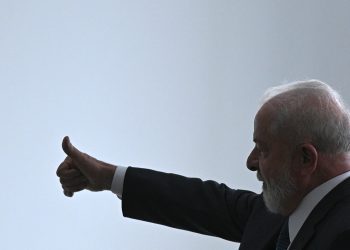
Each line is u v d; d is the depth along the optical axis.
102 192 5.36
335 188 2.94
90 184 3.87
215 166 5.76
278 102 2.99
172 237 5.60
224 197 3.83
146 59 5.53
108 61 5.41
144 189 3.82
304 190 2.98
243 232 3.72
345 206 2.88
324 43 5.91
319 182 2.96
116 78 5.44
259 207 3.54
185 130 5.66
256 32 5.84
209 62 5.73
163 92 5.59
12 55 5.14
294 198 3.01
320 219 2.91
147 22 5.53
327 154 2.94
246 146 5.84
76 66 5.32
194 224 3.83
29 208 5.17
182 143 5.66
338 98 3.01
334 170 2.95
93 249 5.33
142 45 5.52
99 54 5.39
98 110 5.38
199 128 5.71
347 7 5.94
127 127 5.47
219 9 5.74
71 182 3.84
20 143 5.16
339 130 2.92
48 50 5.24
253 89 5.84
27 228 5.16
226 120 5.78
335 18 5.91
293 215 3.05
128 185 3.81
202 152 5.72
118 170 3.83
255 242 3.38
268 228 3.38
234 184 5.81
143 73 5.52
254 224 3.47
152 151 5.56
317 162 2.94
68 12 5.29
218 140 5.77
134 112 5.50
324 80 5.91
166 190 3.82
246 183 5.84
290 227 3.05
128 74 5.48
